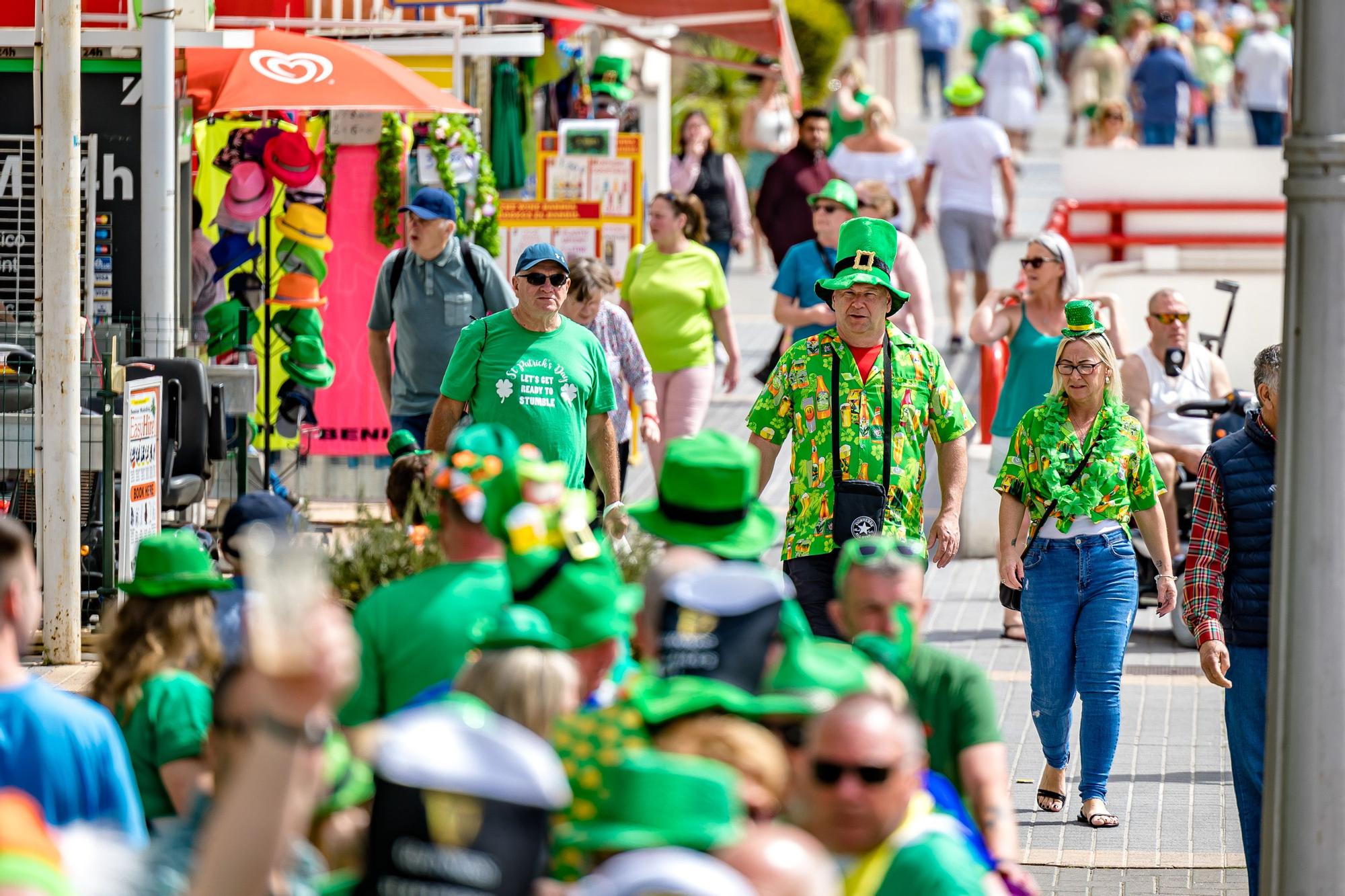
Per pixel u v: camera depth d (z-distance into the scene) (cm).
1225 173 7162
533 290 2992
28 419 3678
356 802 1268
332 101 4303
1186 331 4056
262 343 4650
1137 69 9975
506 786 1062
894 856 1316
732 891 1002
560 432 3016
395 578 2367
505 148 5975
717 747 1223
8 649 1467
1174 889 2559
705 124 6850
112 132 4278
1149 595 4003
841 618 1725
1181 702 3553
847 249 2719
